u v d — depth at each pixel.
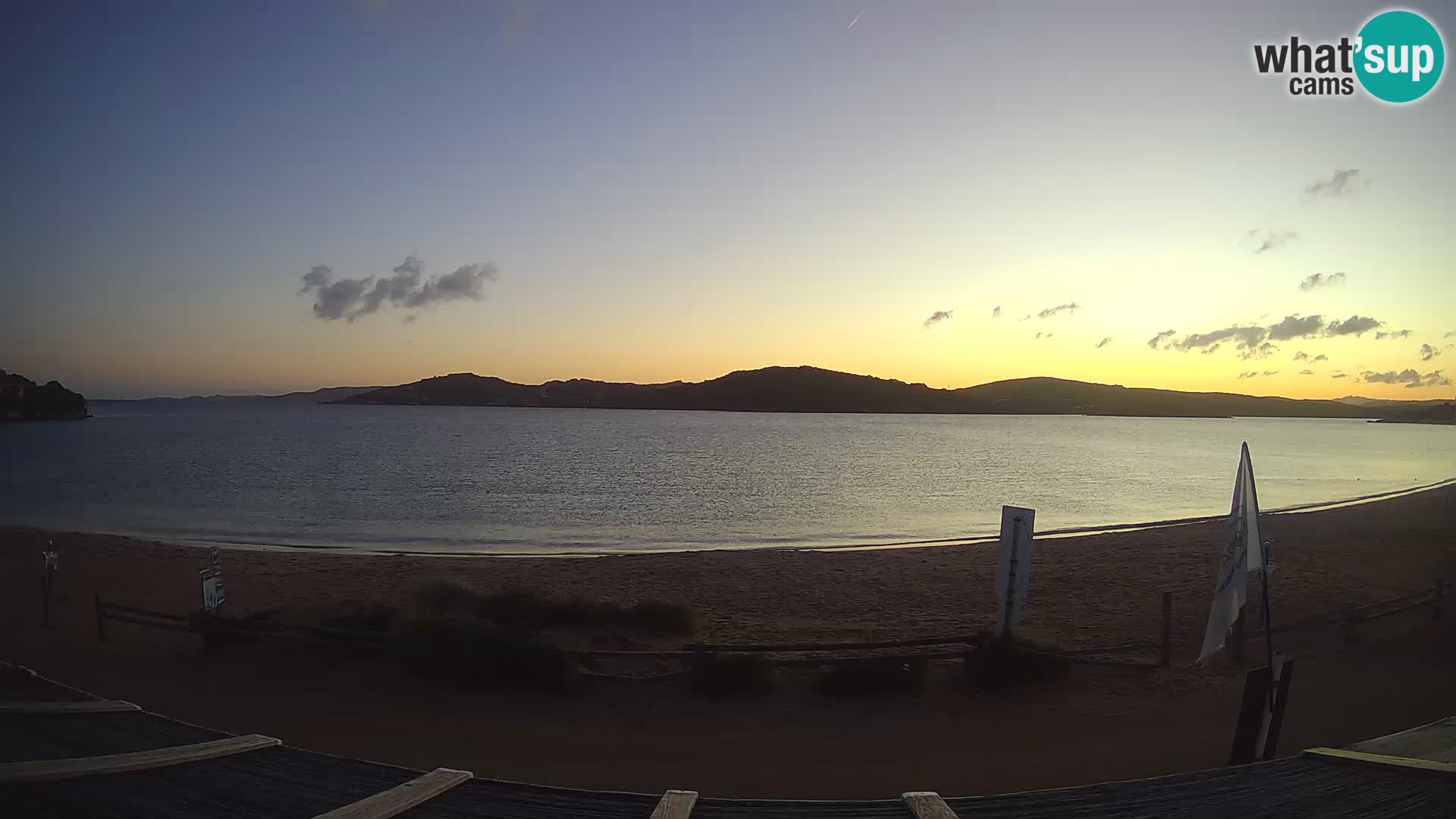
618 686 9.89
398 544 28.69
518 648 9.85
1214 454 91.00
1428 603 12.38
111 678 10.39
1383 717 8.41
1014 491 49.94
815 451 87.81
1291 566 19.23
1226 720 8.63
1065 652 10.33
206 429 136.62
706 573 19.86
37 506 39.44
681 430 142.50
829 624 14.10
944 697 9.59
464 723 8.67
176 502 41.09
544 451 82.25
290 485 48.97
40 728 4.88
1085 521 36.00
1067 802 4.07
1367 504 36.22
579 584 18.22
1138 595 16.42
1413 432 195.12
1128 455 87.44
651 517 36.97
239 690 9.81
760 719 8.84
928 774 7.22
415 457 72.25
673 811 3.81
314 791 4.07
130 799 3.86
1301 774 4.39
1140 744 7.97
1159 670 10.48
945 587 18.02
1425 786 4.08
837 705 9.30
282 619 12.66
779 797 6.68
